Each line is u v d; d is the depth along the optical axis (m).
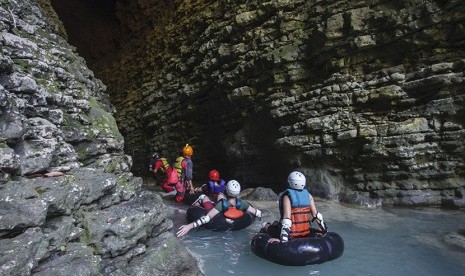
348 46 8.24
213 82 11.76
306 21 9.20
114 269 2.88
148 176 16.86
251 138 10.47
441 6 7.11
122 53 22.61
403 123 7.43
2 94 2.77
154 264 3.20
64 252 2.63
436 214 6.60
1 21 4.12
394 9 7.64
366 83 7.97
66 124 3.88
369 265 4.25
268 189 8.81
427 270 4.05
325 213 6.91
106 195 3.38
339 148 8.16
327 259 4.30
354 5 8.19
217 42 11.73
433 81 7.07
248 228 6.04
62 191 2.79
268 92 9.72
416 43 7.43
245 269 4.23
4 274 2.11
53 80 4.17
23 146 2.96
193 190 8.47
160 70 16.56
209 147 13.03
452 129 6.98
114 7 23.81
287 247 4.25
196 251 4.89
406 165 7.33
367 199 7.65
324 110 8.42
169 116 15.13
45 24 5.71
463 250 4.62
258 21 10.30
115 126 4.85
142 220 3.25
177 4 16.59
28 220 2.42
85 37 25.22
